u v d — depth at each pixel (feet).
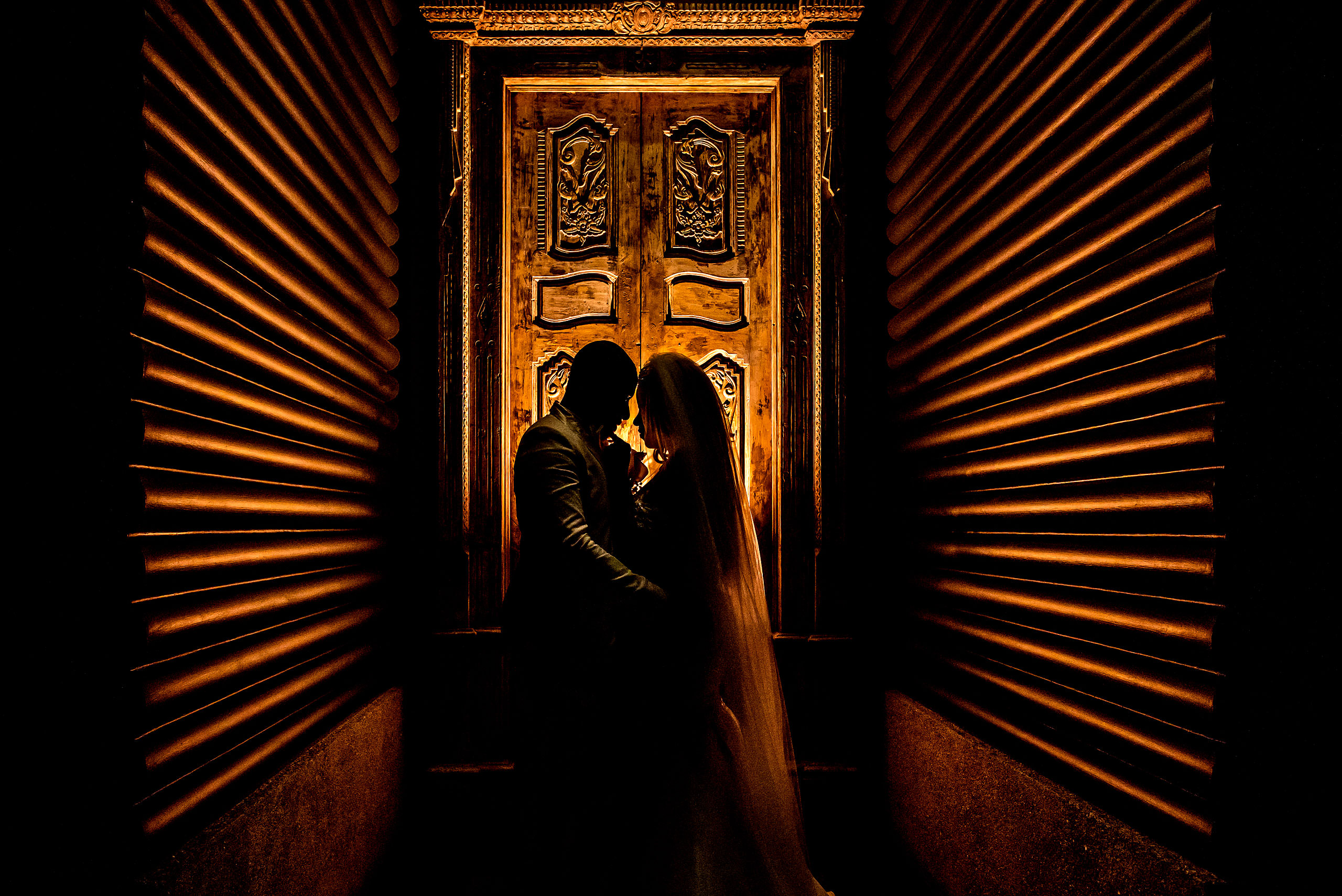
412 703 10.16
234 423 6.02
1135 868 5.08
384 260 9.34
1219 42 4.67
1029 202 6.86
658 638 6.70
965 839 7.58
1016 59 7.06
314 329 7.34
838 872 9.05
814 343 10.52
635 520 7.05
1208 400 4.85
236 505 5.90
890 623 10.28
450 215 10.42
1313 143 4.31
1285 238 4.42
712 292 10.72
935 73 8.65
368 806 8.36
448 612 10.22
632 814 6.46
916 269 9.07
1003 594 7.30
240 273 5.98
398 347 10.43
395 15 9.66
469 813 9.92
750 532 7.29
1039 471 6.78
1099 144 5.90
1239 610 4.56
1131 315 5.49
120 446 4.59
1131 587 5.57
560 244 10.72
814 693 10.25
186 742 5.20
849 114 10.65
